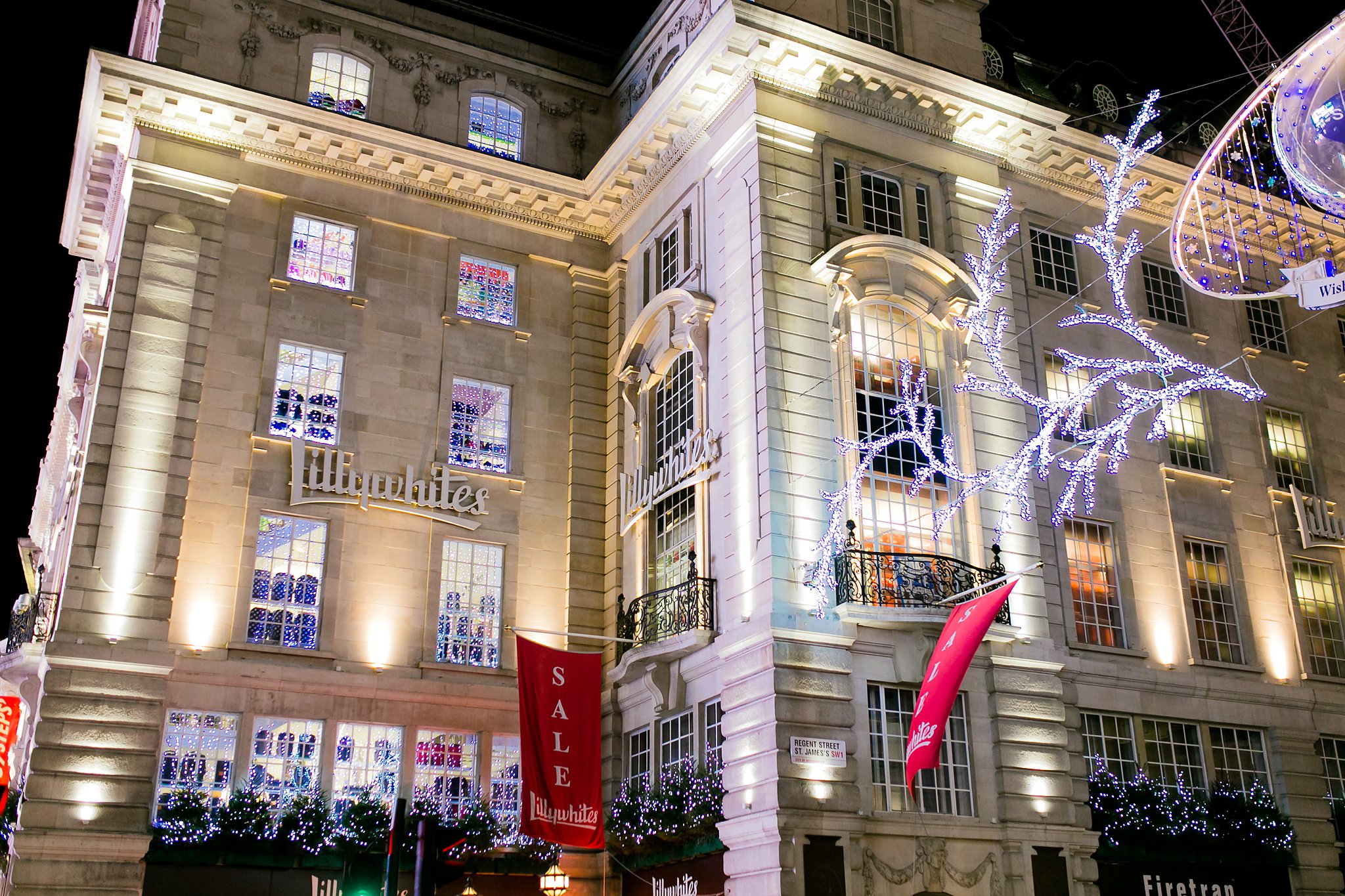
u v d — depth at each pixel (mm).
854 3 28531
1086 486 26891
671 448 26734
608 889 25625
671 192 28844
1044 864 22703
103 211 30734
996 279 25750
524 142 31891
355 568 26094
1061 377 27891
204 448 25359
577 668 23469
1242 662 27578
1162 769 25719
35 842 21453
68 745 22234
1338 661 29047
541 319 30094
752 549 23188
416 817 24281
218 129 27484
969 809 22750
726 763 22422
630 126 28812
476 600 27281
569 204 30750
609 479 28891
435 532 27141
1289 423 31031
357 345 27625
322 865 23562
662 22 30953
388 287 28422
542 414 29297
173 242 26250
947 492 25141
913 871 21703
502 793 26250
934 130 28047
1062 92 30469
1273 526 29328
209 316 26094
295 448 26031
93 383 30188
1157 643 26594
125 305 25375
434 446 27734
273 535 25672
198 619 24328
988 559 24719
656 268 28984
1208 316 30766
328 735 24844
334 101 29734
